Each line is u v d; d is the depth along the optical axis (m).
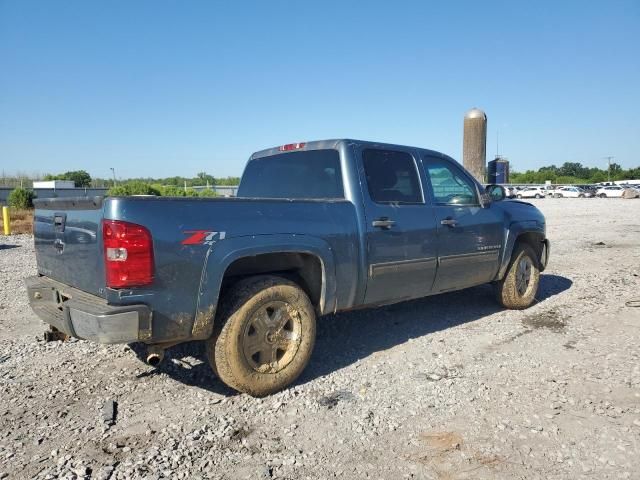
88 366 4.52
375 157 4.86
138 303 3.27
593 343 5.06
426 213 5.10
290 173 5.12
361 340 5.25
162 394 3.94
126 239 3.20
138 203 3.28
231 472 2.89
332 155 4.72
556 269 9.40
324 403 3.76
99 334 3.17
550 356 4.71
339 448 3.14
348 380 4.19
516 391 3.93
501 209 6.14
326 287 4.20
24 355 4.80
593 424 3.39
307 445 3.18
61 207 3.88
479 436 3.26
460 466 2.93
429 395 3.88
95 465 2.95
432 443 3.18
